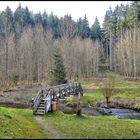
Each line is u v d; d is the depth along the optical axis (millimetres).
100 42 145375
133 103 51156
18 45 101250
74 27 142625
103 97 56594
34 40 106812
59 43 110750
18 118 26641
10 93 65062
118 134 23688
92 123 27969
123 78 91188
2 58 87438
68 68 98438
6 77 86000
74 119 29531
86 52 111625
